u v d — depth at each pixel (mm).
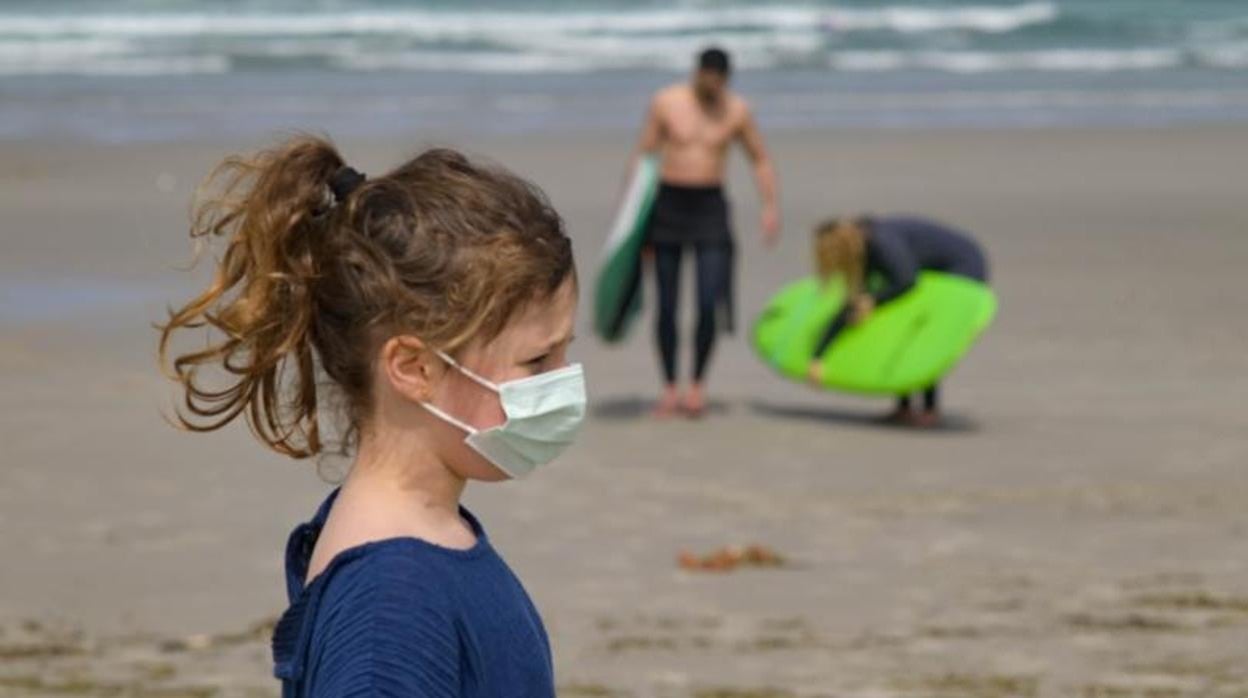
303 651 3973
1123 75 63188
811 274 27812
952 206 34594
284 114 48812
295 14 75312
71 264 27875
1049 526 15289
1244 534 15031
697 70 19625
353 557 3980
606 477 16906
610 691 11398
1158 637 12492
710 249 19484
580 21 75125
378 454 4164
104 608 13180
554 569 14016
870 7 81438
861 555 14469
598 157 40531
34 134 44344
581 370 4203
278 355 4141
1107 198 35688
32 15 73812
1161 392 20469
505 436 4125
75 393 20031
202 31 71000
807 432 18875
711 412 19859
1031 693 11391
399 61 64375
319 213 4129
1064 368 21734
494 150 41375
